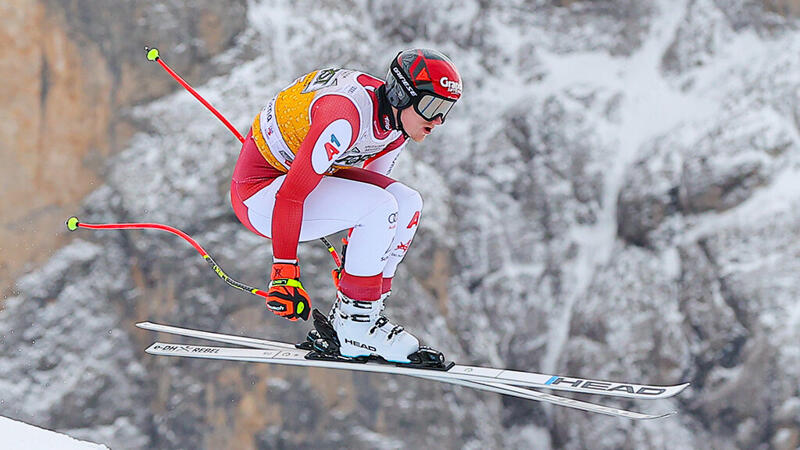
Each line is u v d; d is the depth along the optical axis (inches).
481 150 1847.9
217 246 1494.8
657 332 1609.3
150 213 1509.6
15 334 1467.8
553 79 1886.1
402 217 455.2
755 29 1825.8
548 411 1706.4
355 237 443.5
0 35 1462.8
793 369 1470.2
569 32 1926.7
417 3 1955.0
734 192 1610.5
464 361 1654.8
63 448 398.0
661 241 1673.2
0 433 395.9
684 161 1681.8
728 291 1551.4
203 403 1487.5
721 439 1525.6
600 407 431.2
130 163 1540.4
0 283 1476.4
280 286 414.3
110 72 1545.3
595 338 1656.0
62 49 1510.8
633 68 1876.2
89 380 1480.1
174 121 1556.3
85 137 1536.7
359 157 447.5
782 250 1546.5
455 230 1774.1
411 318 1579.7
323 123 409.4
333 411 1482.5
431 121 424.2
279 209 413.7
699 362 1562.5
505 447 1688.0
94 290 1519.4
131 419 1498.5
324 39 1760.6
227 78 1615.4
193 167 1528.1
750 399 1497.3
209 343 1476.4
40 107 1502.2
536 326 1738.4
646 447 1569.9
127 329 1529.3
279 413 1478.8
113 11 1539.1
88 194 1536.7
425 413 1524.4
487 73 1915.6
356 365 461.7
